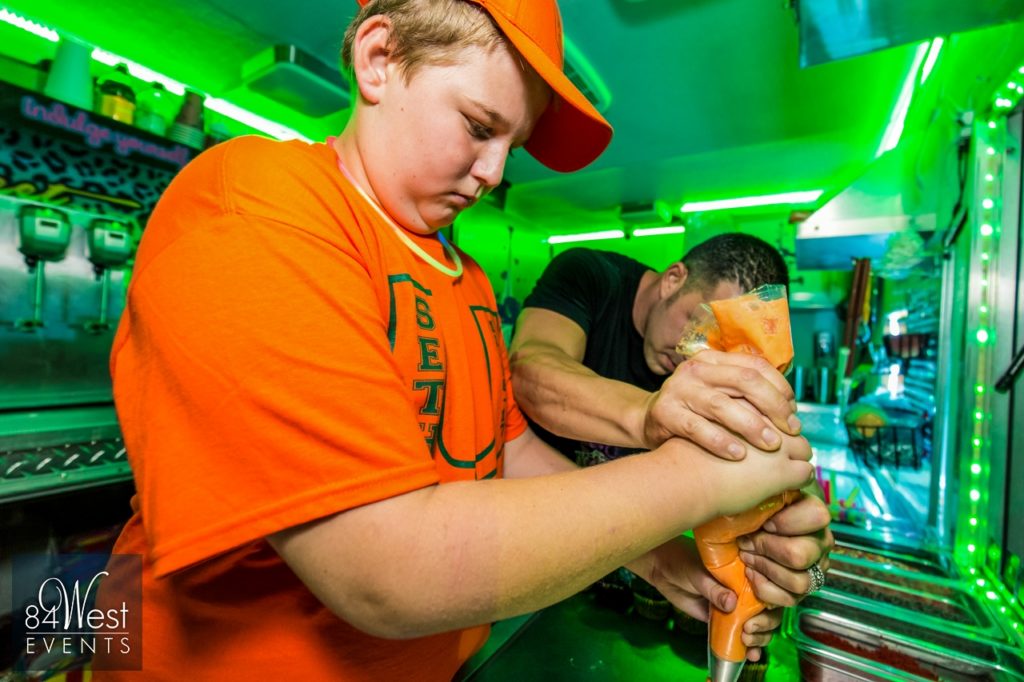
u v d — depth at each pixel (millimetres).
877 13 961
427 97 434
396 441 331
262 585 437
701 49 1507
